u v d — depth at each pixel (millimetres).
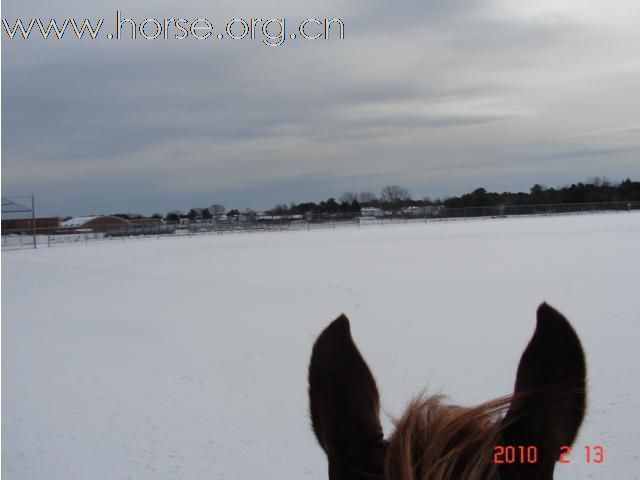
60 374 8336
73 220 86875
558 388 977
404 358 8312
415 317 11586
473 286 15711
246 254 32500
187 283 19766
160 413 6520
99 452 5480
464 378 7180
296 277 20000
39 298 17141
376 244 35469
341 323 1477
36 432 6059
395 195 108125
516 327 10156
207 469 5004
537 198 94562
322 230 63875
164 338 10727
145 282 20531
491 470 875
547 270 18422
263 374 7926
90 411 6664
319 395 1327
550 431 962
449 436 901
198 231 69250
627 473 4457
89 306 15234
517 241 32031
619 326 9781
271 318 12383
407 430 939
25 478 5004
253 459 5160
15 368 8766
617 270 17688
